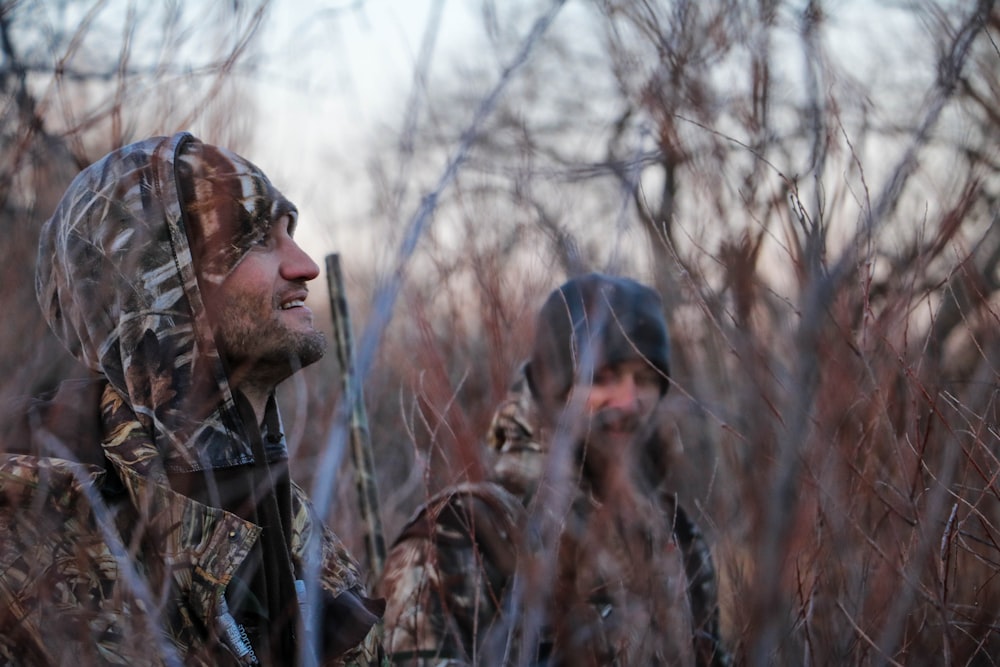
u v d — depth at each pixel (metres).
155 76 2.11
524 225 2.42
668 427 2.36
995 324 1.83
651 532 2.09
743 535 1.86
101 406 1.64
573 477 2.09
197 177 1.71
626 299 2.23
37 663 1.42
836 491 1.76
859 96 1.90
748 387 1.66
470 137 2.17
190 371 1.65
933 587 1.78
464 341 2.27
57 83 2.08
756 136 1.85
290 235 1.82
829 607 1.85
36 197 2.11
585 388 1.91
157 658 1.46
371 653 1.85
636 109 2.09
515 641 1.90
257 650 1.65
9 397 1.72
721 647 2.12
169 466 1.61
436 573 1.97
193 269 1.67
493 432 2.19
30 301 2.09
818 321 1.51
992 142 1.78
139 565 1.52
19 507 1.47
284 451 1.84
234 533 1.59
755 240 1.75
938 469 1.93
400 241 2.11
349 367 2.24
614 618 1.95
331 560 1.87
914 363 1.81
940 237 1.79
